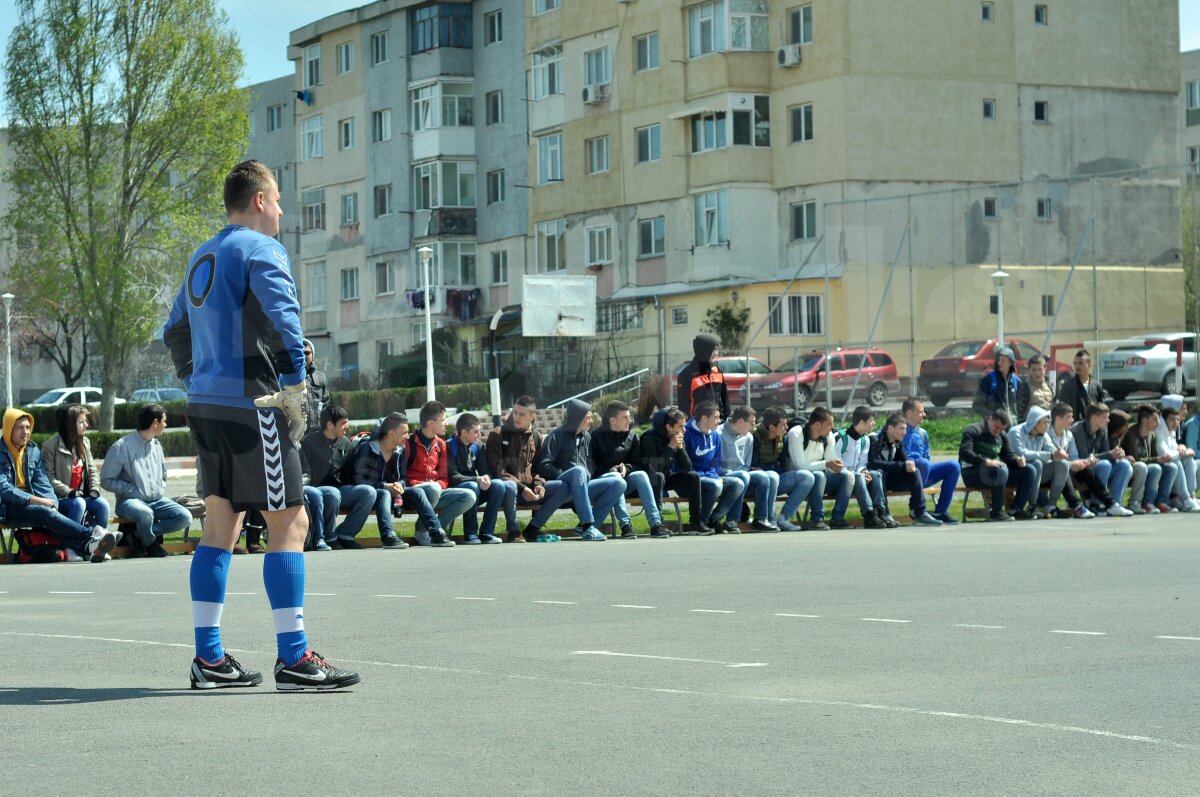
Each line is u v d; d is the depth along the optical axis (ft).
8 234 190.70
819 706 21.08
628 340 177.17
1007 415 68.85
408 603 35.04
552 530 60.90
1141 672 24.30
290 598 22.30
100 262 182.50
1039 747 18.34
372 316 218.38
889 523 65.05
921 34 172.04
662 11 183.32
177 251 187.21
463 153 209.15
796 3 174.60
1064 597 35.78
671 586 38.81
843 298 166.30
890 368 154.40
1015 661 25.48
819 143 171.94
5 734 18.94
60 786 16.19
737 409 63.36
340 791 15.96
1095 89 179.73
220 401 22.06
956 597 35.78
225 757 17.60
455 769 17.01
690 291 177.27
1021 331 152.66
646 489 60.44
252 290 22.08
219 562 22.58
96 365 240.94
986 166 173.47
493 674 24.02
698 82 179.32
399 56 213.25
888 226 168.45
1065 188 174.70
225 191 22.90
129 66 183.42
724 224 176.65
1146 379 141.79
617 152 189.67
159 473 53.83
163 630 29.89
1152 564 44.75
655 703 21.29
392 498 56.39
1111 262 176.35
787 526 63.52
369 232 219.41
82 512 51.62
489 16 206.80
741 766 17.21
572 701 21.45
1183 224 180.65
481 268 209.36
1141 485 72.79
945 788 16.21
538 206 200.23
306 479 54.95
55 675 23.90
